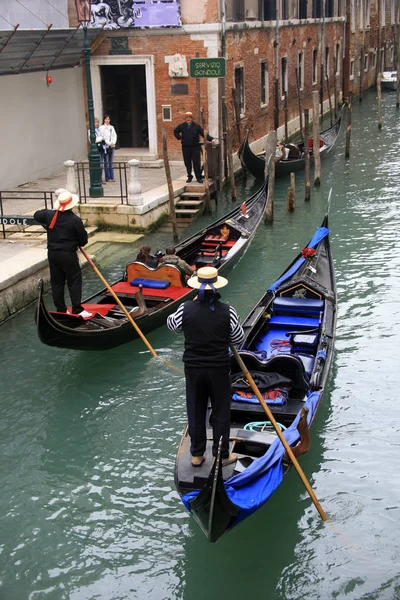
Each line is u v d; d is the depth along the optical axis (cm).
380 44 3716
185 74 1642
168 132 1695
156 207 1379
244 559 550
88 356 877
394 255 1174
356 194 1606
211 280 521
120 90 1864
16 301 995
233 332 527
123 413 752
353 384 782
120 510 608
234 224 1206
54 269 862
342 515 589
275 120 2075
